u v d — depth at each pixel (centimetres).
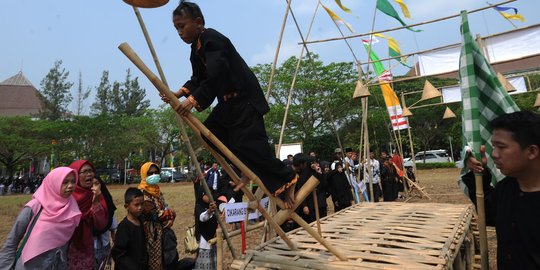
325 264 274
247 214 471
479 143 255
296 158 646
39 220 306
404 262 266
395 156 1381
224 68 225
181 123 414
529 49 696
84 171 362
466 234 382
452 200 1202
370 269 259
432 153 3478
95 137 3005
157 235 421
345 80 2772
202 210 474
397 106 1356
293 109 2650
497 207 220
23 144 2780
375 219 441
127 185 3044
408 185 1455
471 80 267
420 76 841
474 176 255
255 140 253
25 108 4831
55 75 3950
